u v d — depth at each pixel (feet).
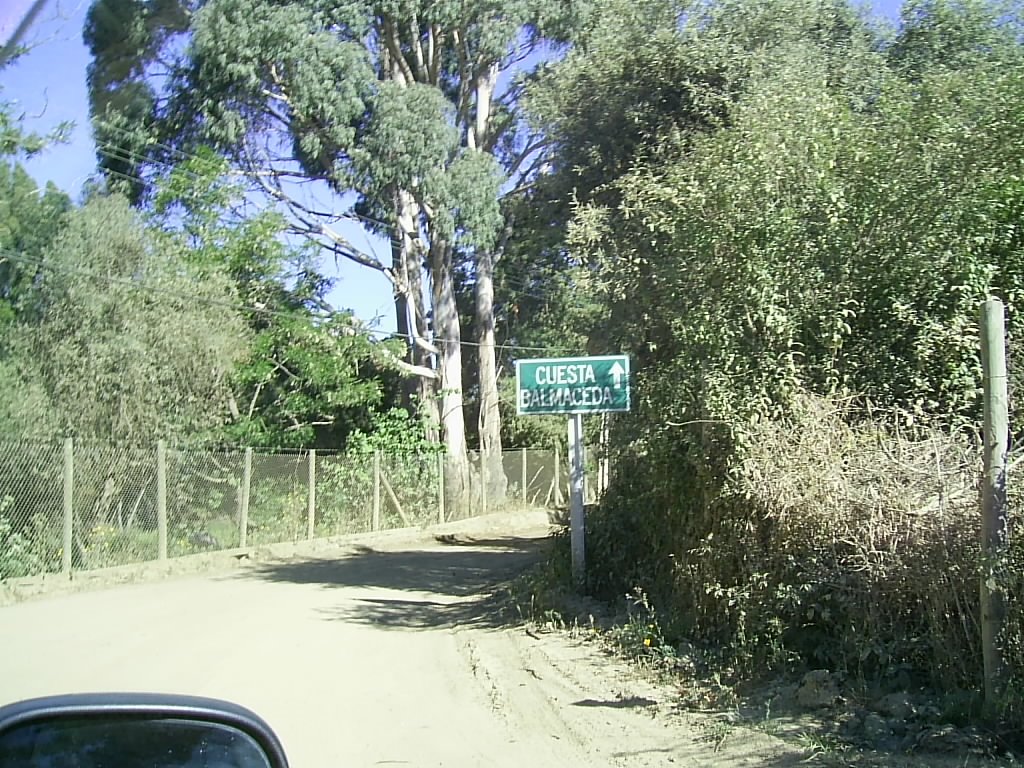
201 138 83.71
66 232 62.90
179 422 65.16
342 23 83.25
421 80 93.76
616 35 53.83
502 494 110.52
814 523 26.16
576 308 54.60
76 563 54.39
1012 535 22.41
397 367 97.86
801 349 30.91
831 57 48.88
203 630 39.68
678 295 34.94
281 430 89.10
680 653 30.17
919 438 27.91
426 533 90.84
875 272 31.04
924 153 31.50
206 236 84.02
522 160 92.32
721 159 35.24
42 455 52.06
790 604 26.63
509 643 35.65
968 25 48.16
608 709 26.40
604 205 53.26
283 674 31.45
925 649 24.08
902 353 30.68
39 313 61.00
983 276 29.78
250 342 78.02
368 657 34.27
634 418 38.17
